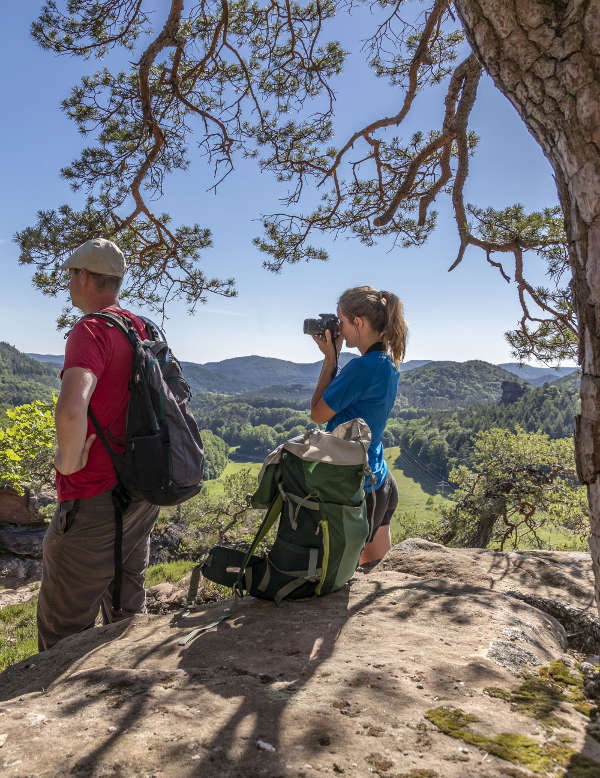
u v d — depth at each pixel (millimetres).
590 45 1214
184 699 1408
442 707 1386
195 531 18234
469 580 2689
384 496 2654
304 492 2135
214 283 8305
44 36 6734
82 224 7285
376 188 8398
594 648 2170
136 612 2602
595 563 1324
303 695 1425
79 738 1229
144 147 7402
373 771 1105
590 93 1226
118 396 2170
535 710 1403
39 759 1152
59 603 2283
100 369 2088
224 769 1109
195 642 1847
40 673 1810
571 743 1252
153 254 8188
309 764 1123
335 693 1438
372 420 2467
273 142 8234
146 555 2627
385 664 1629
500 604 2246
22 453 15266
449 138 5637
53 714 1350
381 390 2455
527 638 1946
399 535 18859
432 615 2076
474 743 1220
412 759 1149
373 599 2236
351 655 1710
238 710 1343
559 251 7137
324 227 8734
